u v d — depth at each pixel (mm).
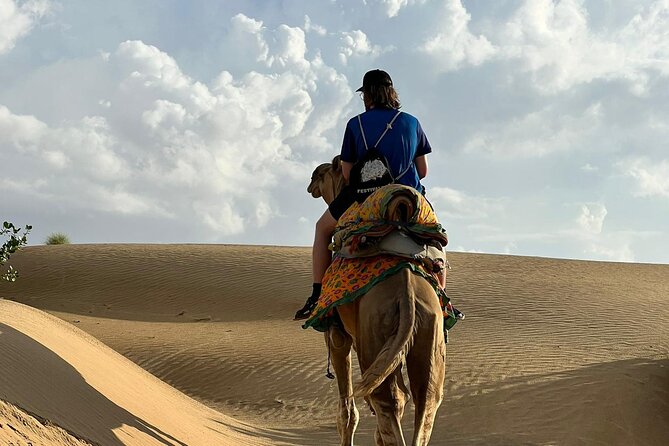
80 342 9562
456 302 27922
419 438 5742
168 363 21406
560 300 27891
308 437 13641
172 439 7758
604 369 17797
